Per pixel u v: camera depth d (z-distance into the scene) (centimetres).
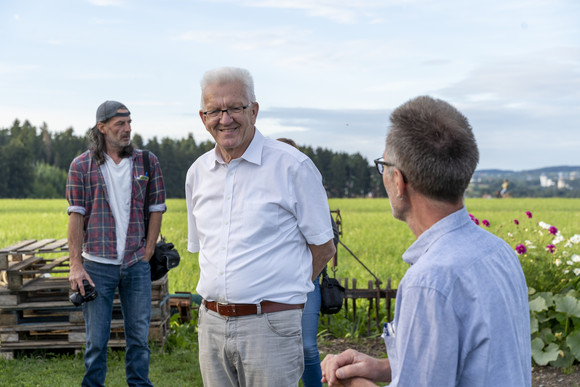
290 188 277
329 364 171
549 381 476
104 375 427
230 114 266
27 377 490
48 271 530
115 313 566
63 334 572
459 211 149
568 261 570
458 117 151
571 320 523
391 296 617
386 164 157
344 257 1238
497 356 135
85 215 416
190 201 315
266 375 270
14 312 541
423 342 134
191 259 1099
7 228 2173
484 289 137
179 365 524
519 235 823
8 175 8381
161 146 8925
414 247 152
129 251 421
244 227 273
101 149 416
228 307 271
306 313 391
